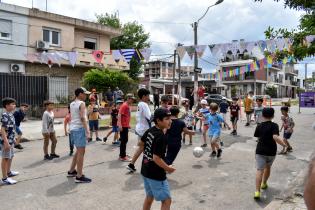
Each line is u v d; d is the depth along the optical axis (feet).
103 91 69.82
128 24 116.26
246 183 20.51
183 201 17.28
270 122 17.62
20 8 67.31
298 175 22.02
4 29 65.87
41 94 59.67
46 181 20.88
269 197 17.89
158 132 12.41
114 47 114.83
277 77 179.01
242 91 160.56
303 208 15.44
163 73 279.49
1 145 20.72
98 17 117.60
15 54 66.95
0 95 54.75
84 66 77.51
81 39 81.71
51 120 27.48
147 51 40.70
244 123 53.01
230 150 31.14
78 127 20.25
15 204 16.81
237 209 16.22
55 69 73.56
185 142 35.42
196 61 61.93
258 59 46.29
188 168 24.16
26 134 40.63
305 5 20.44
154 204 16.65
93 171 23.29
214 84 167.94
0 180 20.83
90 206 16.52
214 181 20.90
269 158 17.69
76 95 20.51
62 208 16.28
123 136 26.23
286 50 25.66
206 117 32.30
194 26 56.90
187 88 172.14
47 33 72.95
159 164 12.10
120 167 24.41
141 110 22.72
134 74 117.08
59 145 34.47
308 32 22.36
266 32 23.62
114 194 18.31
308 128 46.52
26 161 26.84
